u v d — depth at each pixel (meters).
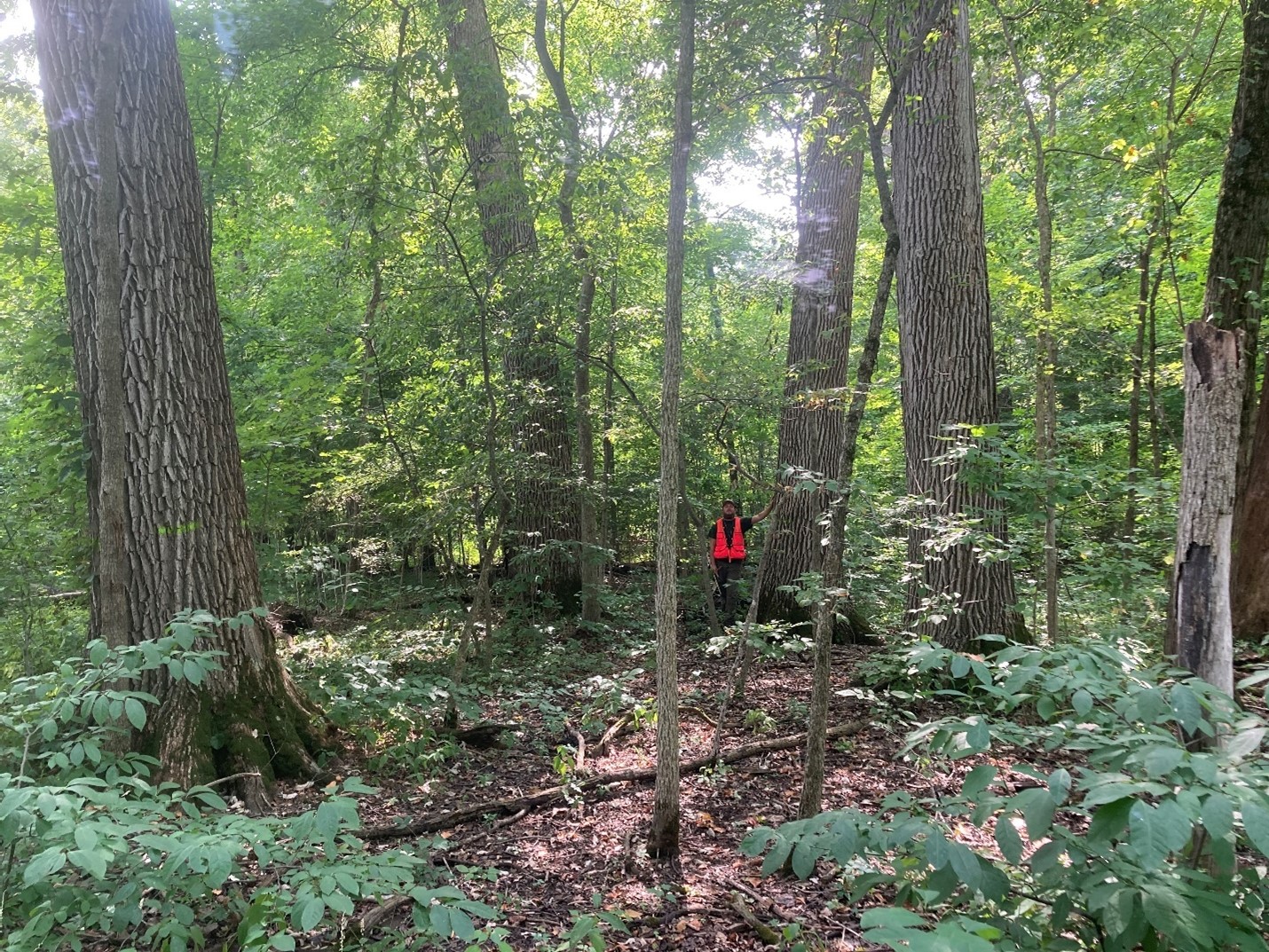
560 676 7.02
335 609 10.33
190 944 2.77
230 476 4.78
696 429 8.80
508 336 6.61
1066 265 10.62
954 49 6.03
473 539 9.48
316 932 2.86
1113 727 1.81
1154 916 1.40
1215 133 7.55
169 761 4.15
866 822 1.77
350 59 8.42
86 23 4.35
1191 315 10.10
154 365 4.45
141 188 4.46
